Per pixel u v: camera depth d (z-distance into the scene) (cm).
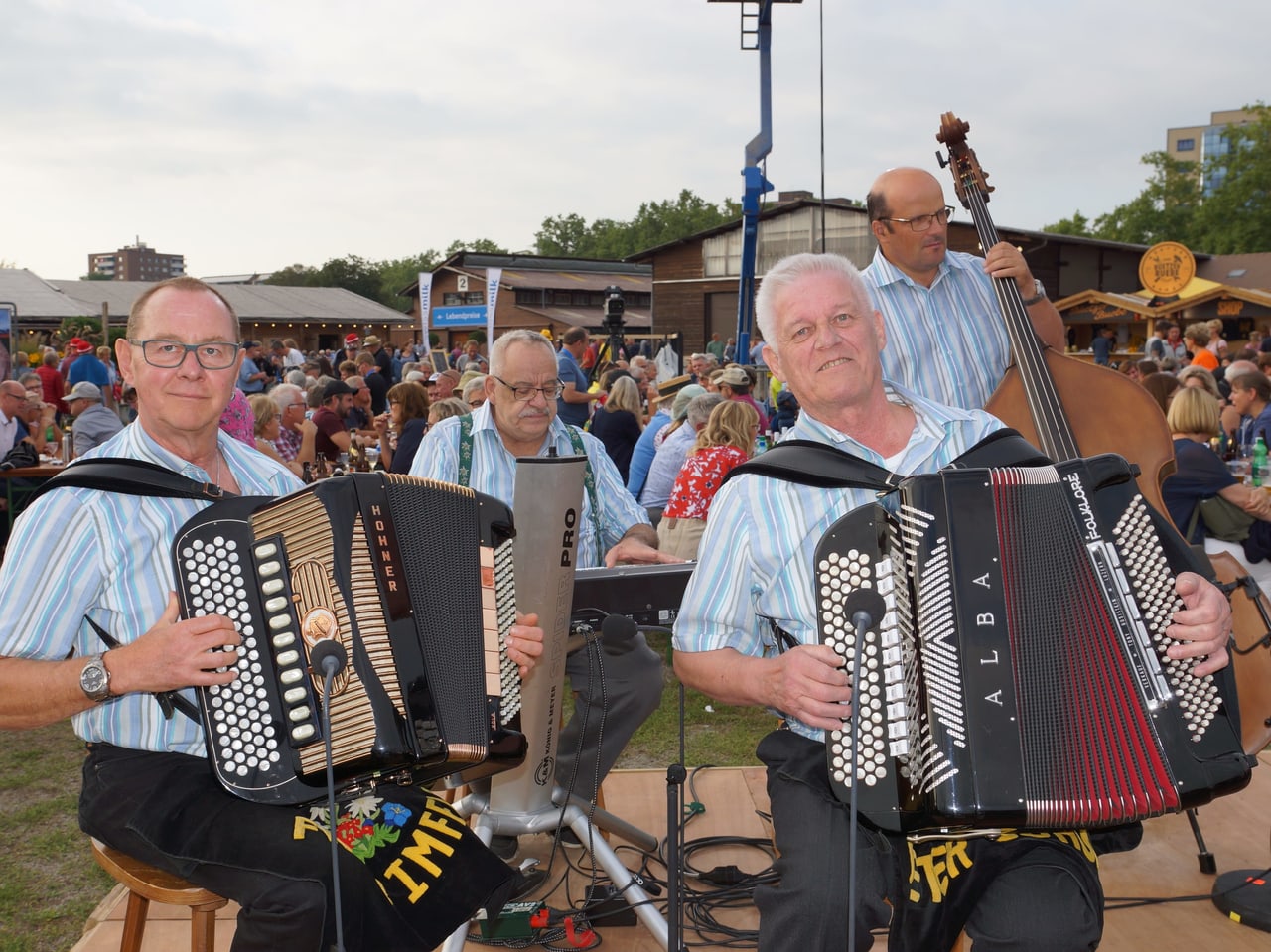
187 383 242
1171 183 7300
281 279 10050
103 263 16500
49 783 473
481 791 339
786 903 226
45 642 229
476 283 4503
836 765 207
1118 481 210
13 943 336
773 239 3072
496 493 355
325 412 910
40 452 1004
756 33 1360
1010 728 200
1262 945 294
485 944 306
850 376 239
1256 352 1330
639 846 346
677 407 761
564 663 312
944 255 355
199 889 227
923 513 207
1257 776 397
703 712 540
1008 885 213
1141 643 203
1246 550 459
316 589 216
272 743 216
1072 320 2875
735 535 243
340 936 198
